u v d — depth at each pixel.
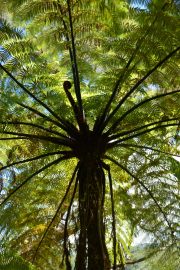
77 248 3.60
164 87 5.14
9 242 5.75
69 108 4.86
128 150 5.51
